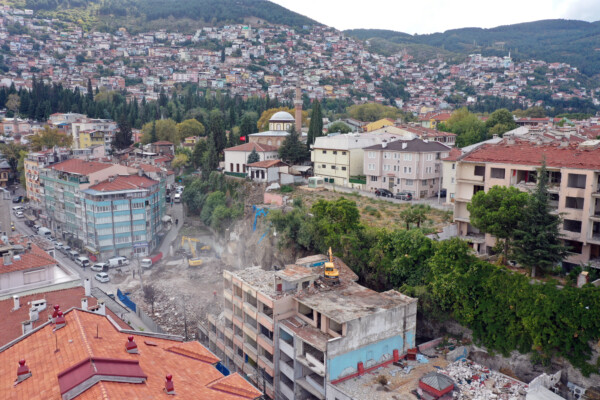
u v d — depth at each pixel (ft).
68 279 217.15
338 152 396.16
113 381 98.37
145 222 378.94
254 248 315.17
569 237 201.67
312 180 386.73
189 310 274.16
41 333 125.70
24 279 204.64
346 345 163.22
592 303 154.81
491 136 469.57
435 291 190.08
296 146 440.45
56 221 433.07
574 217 201.57
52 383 98.12
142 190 374.84
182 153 578.66
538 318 160.86
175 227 438.81
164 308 279.28
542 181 182.19
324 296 186.39
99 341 115.75
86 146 628.28
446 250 191.83
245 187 407.85
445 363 176.76
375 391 157.28
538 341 161.27
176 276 331.77
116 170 398.21
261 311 192.95
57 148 508.94
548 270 185.68
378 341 171.94
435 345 190.60
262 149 442.50
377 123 571.69
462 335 191.11
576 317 155.53
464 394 154.92
